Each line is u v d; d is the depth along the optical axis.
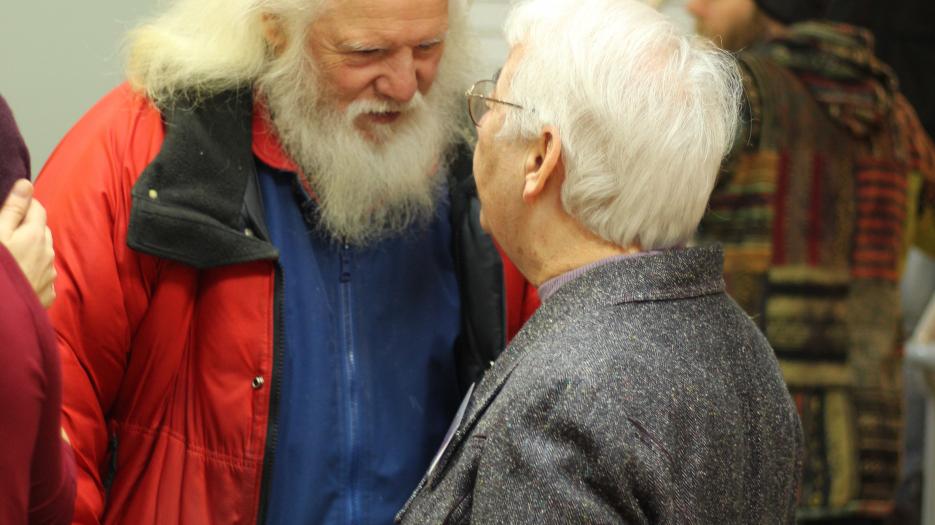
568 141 1.58
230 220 1.88
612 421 1.44
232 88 1.96
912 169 3.08
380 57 1.92
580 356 1.50
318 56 1.93
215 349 1.90
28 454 1.39
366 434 2.02
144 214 1.83
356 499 2.01
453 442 1.65
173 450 1.93
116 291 1.87
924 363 3.18
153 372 1.93
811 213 2.94
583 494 1.42
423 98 2.01
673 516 1.43
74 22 2.90
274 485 1.95
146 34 2.02
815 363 2.97
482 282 2.06
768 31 3.15
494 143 1.68
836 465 3.00
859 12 3.54
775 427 1.66
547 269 1.67
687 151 1.58
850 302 3.00
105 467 1.97
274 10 1.92
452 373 2.13
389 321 2.06
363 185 1.99
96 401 1.90
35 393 1.39
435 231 2.13
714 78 1.64
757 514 1.62
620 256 1.61
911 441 3.80
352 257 2.05
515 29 1.69
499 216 1.70
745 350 1.64
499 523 1.44
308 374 1.98
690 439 1.48
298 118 1.98
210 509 1.92
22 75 2.89
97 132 1.91
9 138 1.52
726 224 2.94
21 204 1.52
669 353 1.53
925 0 3.53
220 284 1.90
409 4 1.88
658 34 1.62
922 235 3.21
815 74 2.97
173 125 1.90
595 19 1.62
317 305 2.00
